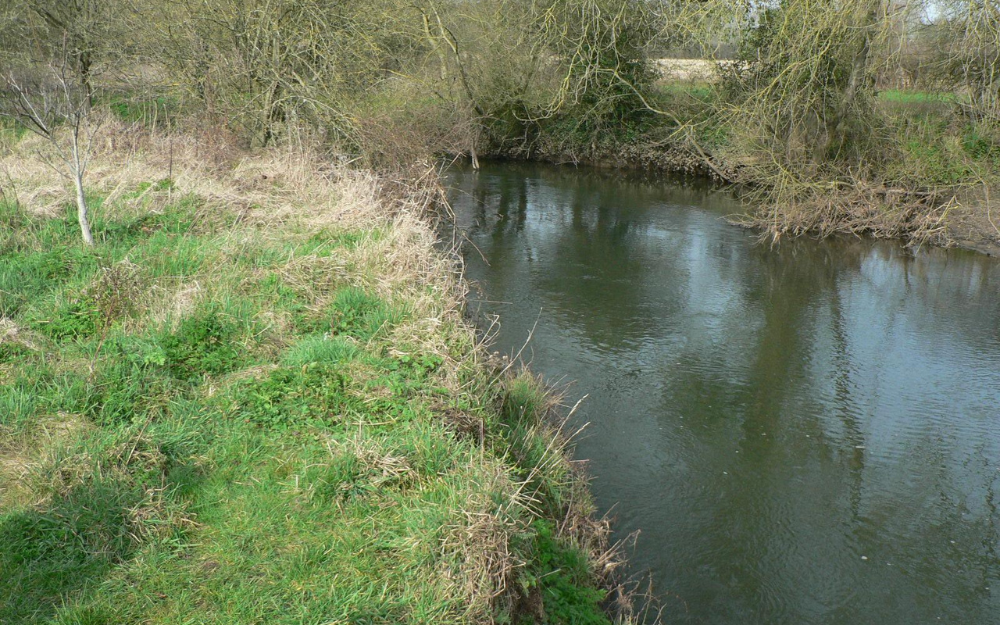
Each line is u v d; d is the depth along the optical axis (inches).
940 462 277.9
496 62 927.7
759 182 687.1
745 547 227.5
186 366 217.5
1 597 130.4
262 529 153.0
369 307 268.8
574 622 158.1
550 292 455.2
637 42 850.1
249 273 290.2
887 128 617.6
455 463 176.2
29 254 293.1
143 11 597.6
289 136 517.3
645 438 288.2
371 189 429.7
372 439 181.5
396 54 726.5
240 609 131.3
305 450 180.4
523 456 213.3
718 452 280.5
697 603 202.8
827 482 263.7
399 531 153.9
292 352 230.7
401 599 135.9
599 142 917.8
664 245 571.5
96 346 221.6
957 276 495.8
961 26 547.2
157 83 604.1
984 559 227.3
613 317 416.5
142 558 142.7
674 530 233.6
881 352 376.2
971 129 638.5
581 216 665.0
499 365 280.1
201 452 177.8
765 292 466.3
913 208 589.6
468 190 775.1
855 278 495.8
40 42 660.1
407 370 225.0
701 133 781.9
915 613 204.7
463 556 146.7
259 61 552.1
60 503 152.4
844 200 591.8
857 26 532.4
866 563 223.5
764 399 323.9
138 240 324.5
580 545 192.2
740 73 719.1
